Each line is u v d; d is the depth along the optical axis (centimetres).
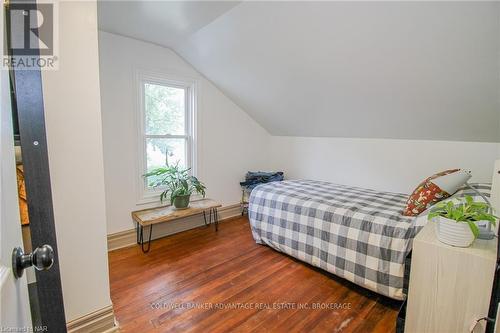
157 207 294
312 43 203
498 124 206
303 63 229
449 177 177
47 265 67
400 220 179
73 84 131
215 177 350
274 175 375
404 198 239
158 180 301
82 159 137
